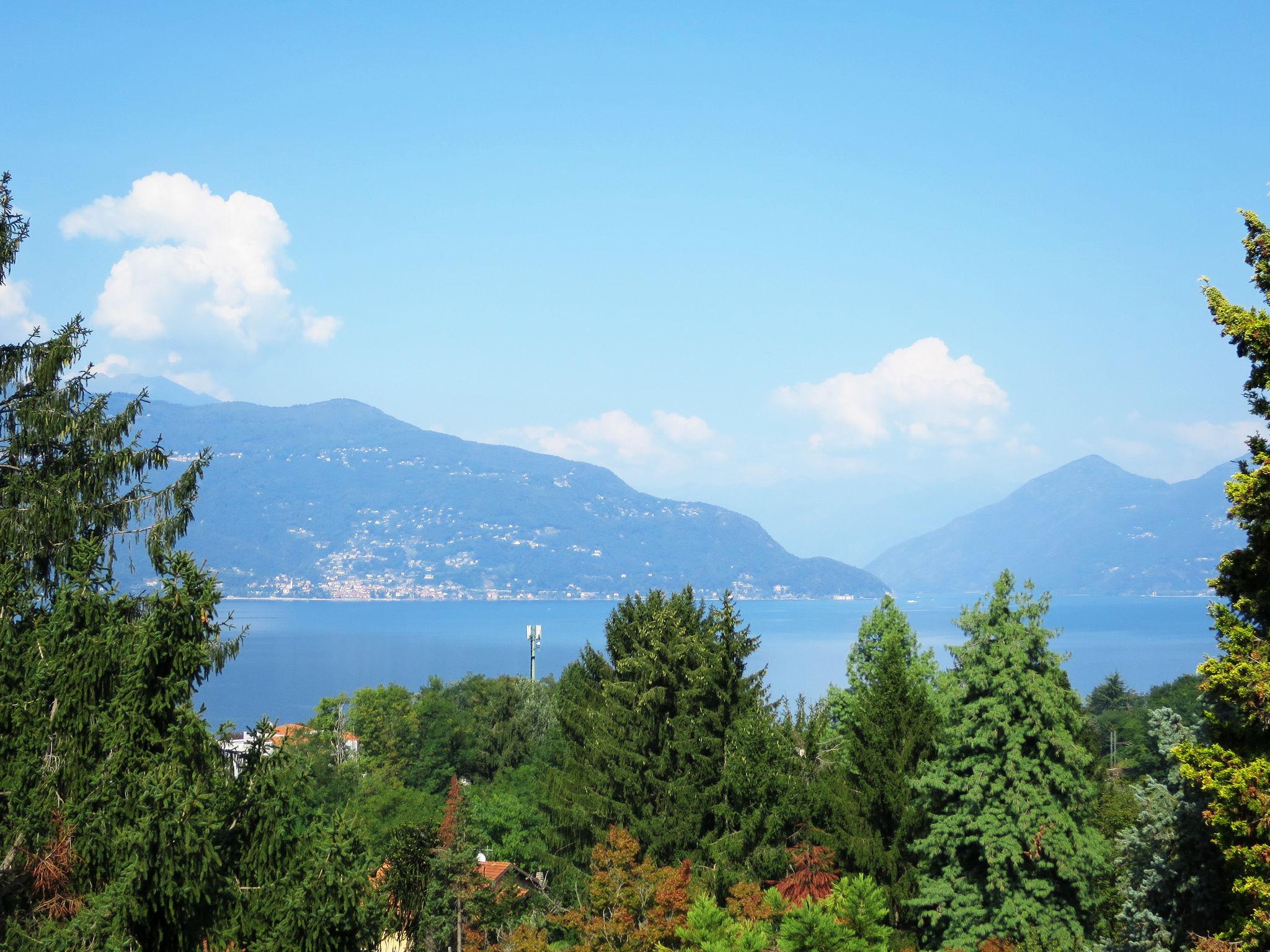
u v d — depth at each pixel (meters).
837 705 63.72
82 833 19.73
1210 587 24.34
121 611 22.89
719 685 50.12
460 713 99.44
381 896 23.09
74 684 21.23
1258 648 22.72
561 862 50.88
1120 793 52.91
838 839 43.19
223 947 19.47
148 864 18.22
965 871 38.78
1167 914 28.73
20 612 23.84
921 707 44.84
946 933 38.44
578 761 53.94
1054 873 37.38
